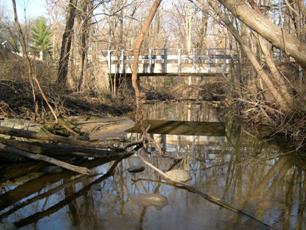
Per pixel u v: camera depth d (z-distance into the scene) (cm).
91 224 517
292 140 1118
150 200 612
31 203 605
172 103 2895
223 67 2334
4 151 764
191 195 648
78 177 754
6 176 726
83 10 2008
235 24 1491
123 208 581
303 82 1198
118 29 2614
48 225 516
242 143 1185
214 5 1202
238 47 1720
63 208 584
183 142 1207
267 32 707
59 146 816
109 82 2481
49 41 3388
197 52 2689
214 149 1084
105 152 904
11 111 1138
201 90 3384
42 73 1634
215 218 539
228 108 1980
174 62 2467
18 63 1555
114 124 1469
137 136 1265
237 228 500
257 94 1370
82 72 2106
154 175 780
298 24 1105
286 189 686
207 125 1634
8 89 1272
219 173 802
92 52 2341
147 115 2019
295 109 1120
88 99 1822
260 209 577
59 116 1269
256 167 862
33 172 758
